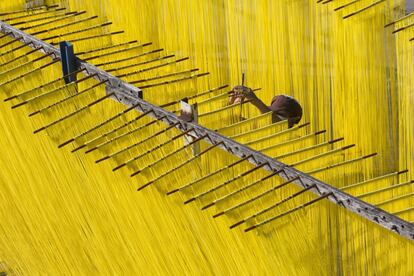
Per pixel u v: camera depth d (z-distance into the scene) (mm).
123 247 6570
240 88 7570
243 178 5766
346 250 5406
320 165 6316
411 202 5695
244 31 8633
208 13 8906
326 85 7930
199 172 6055
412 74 6996
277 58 8375
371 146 7512
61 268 7277
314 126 8102
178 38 9297
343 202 5328
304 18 7992
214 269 5953
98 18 9969
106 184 6531
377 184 6156
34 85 7461
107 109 6777
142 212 6316
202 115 7004
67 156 6777
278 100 7633
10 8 10562
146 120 6453
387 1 7234
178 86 8766
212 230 5832
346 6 7512
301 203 5539
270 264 5594
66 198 6879
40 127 7016
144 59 9469
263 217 5570
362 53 7453
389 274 5242
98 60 9406
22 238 7613
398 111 7258
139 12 9570
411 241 5070
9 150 7312
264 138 6297
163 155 6207
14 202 7512
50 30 9344
